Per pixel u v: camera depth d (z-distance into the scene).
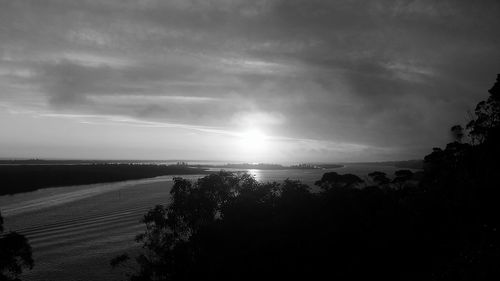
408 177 69.75
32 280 54.09
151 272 42.03
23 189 161.00
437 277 27.48
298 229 38.31
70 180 199.75
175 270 39.59
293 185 48.09
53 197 143.88
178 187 47.34
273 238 36.91
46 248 71.44
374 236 36.34
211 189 47.91
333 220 39.56
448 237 35.06
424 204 43.50
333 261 34.31
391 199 47.69
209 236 40.16
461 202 42.06
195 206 45.56
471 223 36.81
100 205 122.62
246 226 40.56
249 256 35.81
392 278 30.55
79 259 63.34
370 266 32.75
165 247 44.59
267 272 34.12
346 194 45.16
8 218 101.50
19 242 33.88
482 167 58.09
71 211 111.69
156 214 45.62
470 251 29.08
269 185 49.53
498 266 24.45
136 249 67.75
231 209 44.47
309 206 43.16
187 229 45.94
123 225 91.44
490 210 38.78
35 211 112.25
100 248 70.25
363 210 41.97
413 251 33.69
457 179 52.28
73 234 82.75
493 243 28.31
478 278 24.38
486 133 69.00
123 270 56.66
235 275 34.62
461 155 66.56
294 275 33.44
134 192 161.00
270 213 43.53
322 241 36.19
